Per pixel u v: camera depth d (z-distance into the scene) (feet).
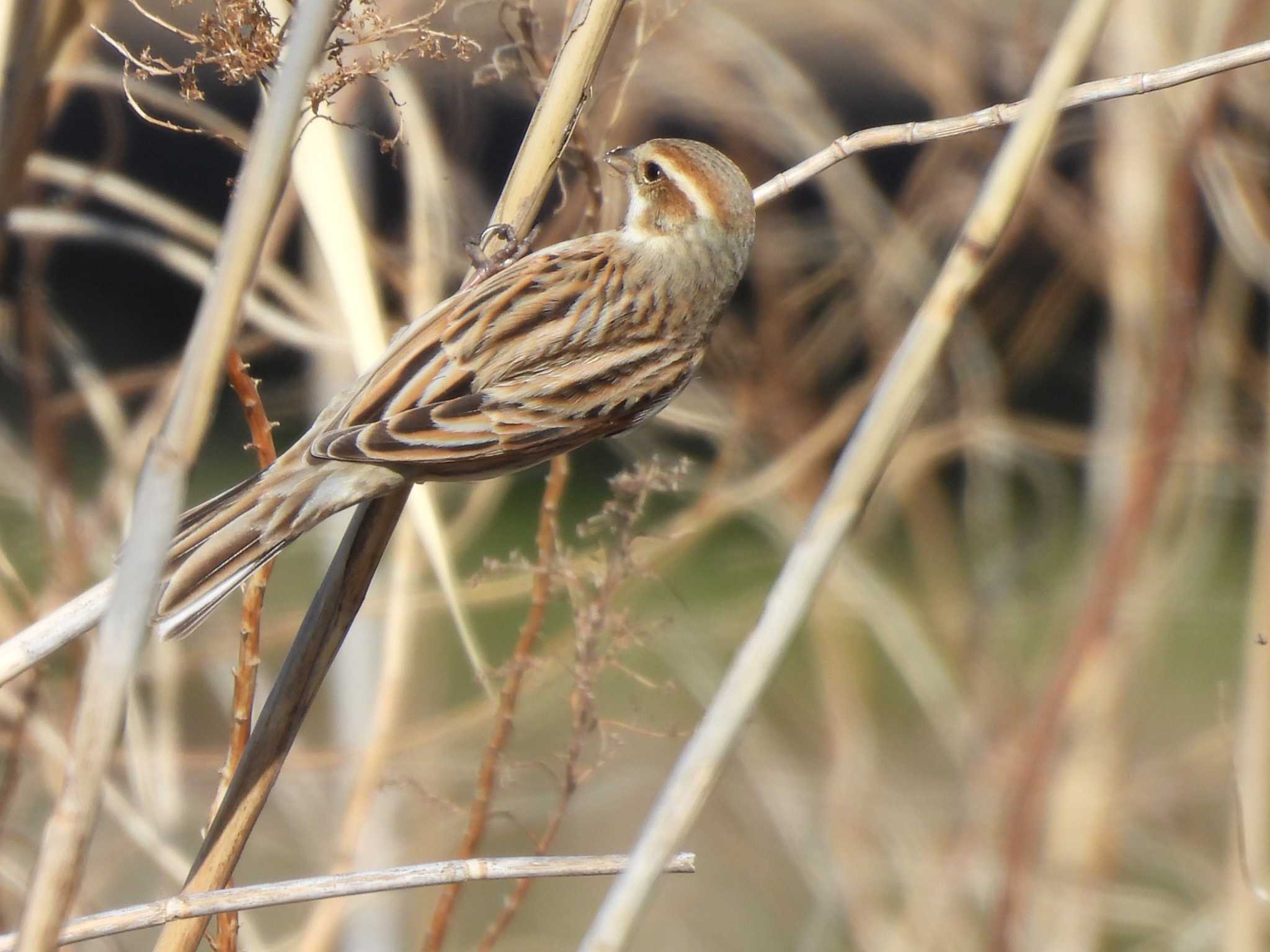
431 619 35.70
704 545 43.55
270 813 37.22
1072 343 42.80
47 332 29.27
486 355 21.49
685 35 36.06
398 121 21.89
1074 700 37.58
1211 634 47.67
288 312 30.07
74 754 14.16
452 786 35.17
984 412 40.65
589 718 23.82
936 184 38.96
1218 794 39.73
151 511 14.07
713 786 15.16
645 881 15.01
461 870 17.81
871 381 38.34
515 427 21.16
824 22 38.88
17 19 17.93
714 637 41.06
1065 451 40.40
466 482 21.49
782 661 15.29
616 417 22.89
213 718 36.32
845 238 38.96
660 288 23.72
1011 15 38.42
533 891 45.42
